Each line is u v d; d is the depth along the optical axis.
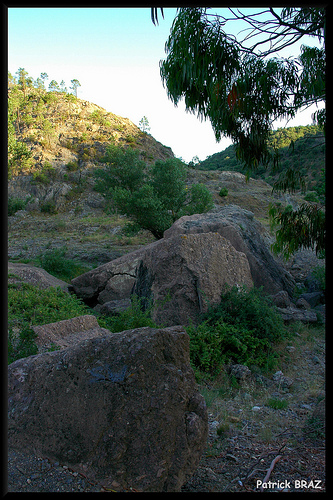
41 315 8.12
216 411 4.71
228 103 3.94
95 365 2.81
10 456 2.60
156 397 2.64
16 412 2.83
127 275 12.38
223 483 2.86
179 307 7.43
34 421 2.75
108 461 2.48
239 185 57.03
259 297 8.03
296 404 4.97
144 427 2.56
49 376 2.90
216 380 5.68
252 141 4.43
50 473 2.47
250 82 4.05
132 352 2.75
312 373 6.15
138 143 80.81
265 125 4.38
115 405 2.63
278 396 5.27
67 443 2.61
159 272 7.95
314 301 10.43
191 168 64.88
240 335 6.54
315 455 3.28
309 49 4.38
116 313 9.62
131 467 2.46
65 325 6.54
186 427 2.65
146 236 29.89
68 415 2.70
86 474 2.45
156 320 7.40
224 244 8.43
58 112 85.00
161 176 22.44
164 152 85.12
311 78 4.36
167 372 2.75
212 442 3.77
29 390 2.92
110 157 27.92
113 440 2.53
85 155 69.00
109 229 35.53
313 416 4.21
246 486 2.79
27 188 58.56
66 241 31.08
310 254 14.91
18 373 3.03
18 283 11.62
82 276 12.75
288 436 3.90
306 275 13.25
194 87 4.25
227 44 3.78
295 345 7.26
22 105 83.81
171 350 2.85
